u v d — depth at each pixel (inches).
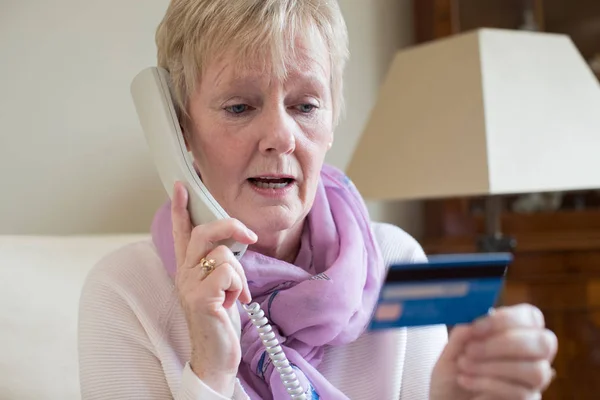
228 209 38.6
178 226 35.7
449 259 27.4
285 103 38.0
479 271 27.7
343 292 39.7
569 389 75.6
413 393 42.4
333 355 42.2
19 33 61.8
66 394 44.8
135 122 67.2
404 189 64.5
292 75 37.3
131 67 67.0
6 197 61.4
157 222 43.2
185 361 39.4
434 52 65.9
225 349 33.6
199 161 39.4
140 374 39.1
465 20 84.7
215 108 37.6
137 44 67.3
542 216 83.3
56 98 63.4
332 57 39.9
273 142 36.5
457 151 61.2
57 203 63.5
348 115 85.7
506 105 61.0
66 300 47.6
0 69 61.0
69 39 63.9
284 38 36.9
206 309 33.0
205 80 37.7
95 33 65.1
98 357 39.4
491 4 86.0
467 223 82.8
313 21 38.4
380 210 89.2
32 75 62.4
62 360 45.5
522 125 61.0
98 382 39.0
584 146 62.8
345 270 40.5
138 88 39.8
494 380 29.0
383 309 27.9
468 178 59.8
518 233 82.5
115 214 66.2
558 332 75.6
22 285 46.8
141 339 39.8
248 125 37.2
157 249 42.8
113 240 53.4
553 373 30.0
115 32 66.1
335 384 41.5
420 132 64.6
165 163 37.8
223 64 36.9
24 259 48.5
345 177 46.5
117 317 40.1
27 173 62.2
